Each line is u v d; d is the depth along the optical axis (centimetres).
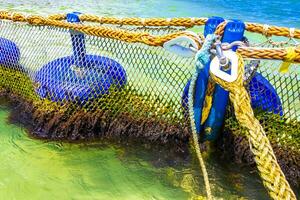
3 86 469
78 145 391
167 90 379
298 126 345
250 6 1561
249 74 313
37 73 418
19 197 318
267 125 354
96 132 402
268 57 254
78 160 370
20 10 1155
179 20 358
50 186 332
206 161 371
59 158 371
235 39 325
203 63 218
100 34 357
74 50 392
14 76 450
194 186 341
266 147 180
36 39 422
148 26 374
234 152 368
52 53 414
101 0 1426
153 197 326
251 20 1326
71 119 397
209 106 356
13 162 361
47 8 1220
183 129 384
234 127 363
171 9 1391
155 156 379
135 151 386
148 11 1320
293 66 337
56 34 404
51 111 402
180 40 246
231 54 205
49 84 401
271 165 175
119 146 393
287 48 253
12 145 388
